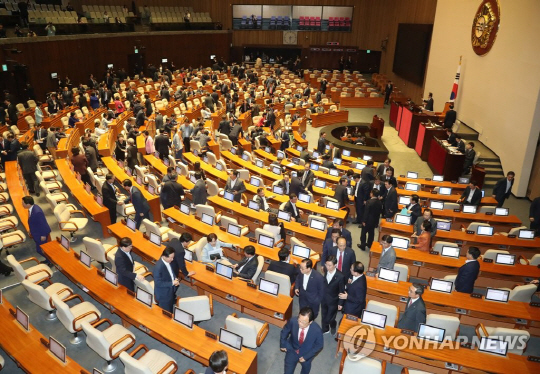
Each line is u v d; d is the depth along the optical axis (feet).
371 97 103.30
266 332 23.70
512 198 54.13
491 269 30.32
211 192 43.86
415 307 22.53
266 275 26.37
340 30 136.67
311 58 138.31
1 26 71.92
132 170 49.49
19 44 74.43
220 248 30.45
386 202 38.40
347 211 40.45
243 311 27.35
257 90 104.12
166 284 24.61
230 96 89.66
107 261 30.27
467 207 40.68
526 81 52.03
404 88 109.29
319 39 138.00
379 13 131.64
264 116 77.61
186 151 61.87
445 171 54.85
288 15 138.21
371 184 39.34
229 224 33.81
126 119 71.10
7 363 23.85
